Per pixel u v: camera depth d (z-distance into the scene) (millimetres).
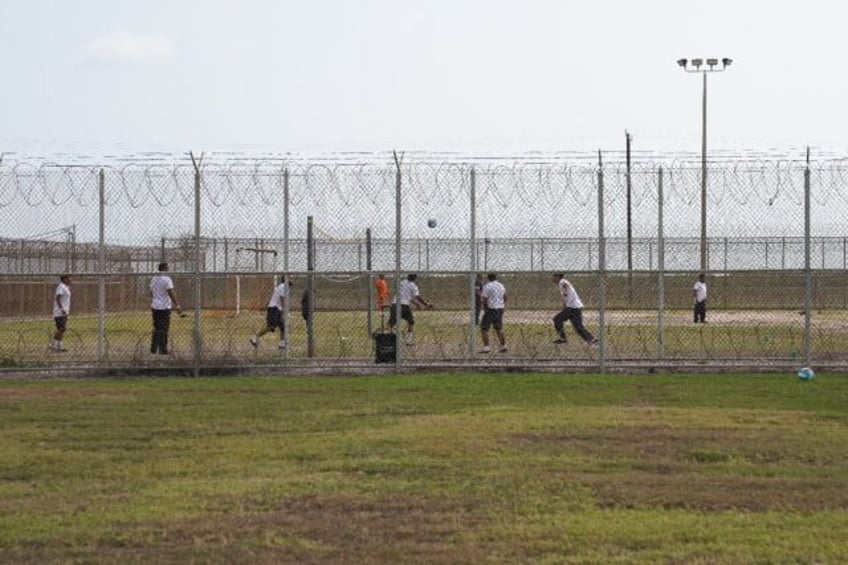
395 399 32750
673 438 25562
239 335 56031
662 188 40312
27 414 30297
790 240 48188
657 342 44688
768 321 57438
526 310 60344
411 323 49031
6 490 20906
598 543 16750
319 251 51219
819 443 24875
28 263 59781
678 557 15977
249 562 15938
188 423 28672
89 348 48719
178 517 18562
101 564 15938
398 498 19766
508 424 27562
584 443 25031
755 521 18031
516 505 19172
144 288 63375
